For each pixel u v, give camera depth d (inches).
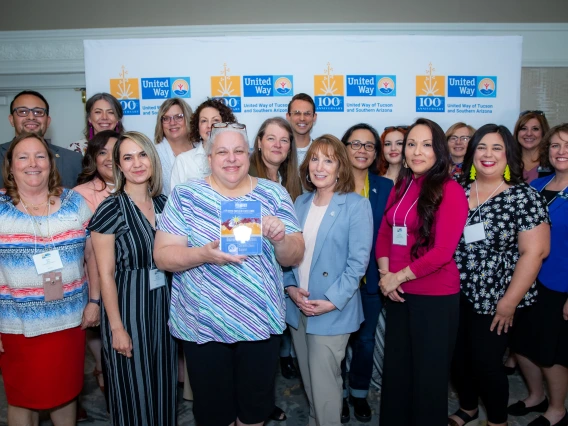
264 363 64.7
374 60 136.3
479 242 73.4
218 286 60.6
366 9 148.8
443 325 69.2
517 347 86.7
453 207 67.9
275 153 85.4
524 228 70.9
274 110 137.6
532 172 113.5
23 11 147.6
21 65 152.4
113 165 69.7
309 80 136.7
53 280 68.0
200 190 61.4
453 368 84.3
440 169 70.4
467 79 137.6
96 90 135.9
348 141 96.9
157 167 72.0
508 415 91.3
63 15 148.6
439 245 67.0
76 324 71.7
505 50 136.8
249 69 136.1
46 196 70.2
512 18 150.8
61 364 71.1
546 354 81.7
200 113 96.3
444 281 69.4
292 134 90.3
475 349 75.5
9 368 70.5
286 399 99.7
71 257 70.3
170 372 71.2
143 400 67.7
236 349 65.5
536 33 152.1
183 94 136.2
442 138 70.9
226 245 55.6
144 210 70.2
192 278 61.7
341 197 75.0
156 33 149.4
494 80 137.9
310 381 75.2
